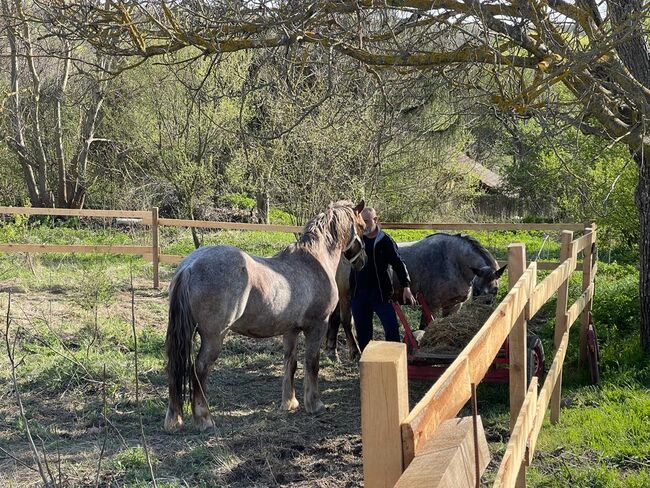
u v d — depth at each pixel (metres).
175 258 12.86
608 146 6.16
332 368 8.55
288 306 6.43
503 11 6.05
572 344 8.69
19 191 25.81
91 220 21.94
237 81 16.38
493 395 7.16
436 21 5.84
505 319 2.87
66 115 23.14
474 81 6.52
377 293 6.88
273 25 5.67
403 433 1.39
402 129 7.16
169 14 5.74
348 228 6.89
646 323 8.01
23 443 5.79
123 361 7.91
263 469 5.36
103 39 6.38
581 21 5.95
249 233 21.08
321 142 13.91
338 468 5.45
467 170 21.42
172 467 5.37
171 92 18.03
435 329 6.90
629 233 14.50
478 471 1.62
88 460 5.41
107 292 10.90
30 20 6.20
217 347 6.05
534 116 6.03
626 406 6.49
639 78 7.35
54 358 7.76
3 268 13.71
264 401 7.21
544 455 5.54
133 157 20.95
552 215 24.27
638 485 4.89
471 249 8.16
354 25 6.32
